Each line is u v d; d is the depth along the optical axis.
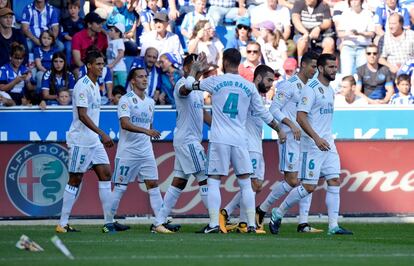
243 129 33.66
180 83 34.50
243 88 33.38
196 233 34.47
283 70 51.84
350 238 32.84
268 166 41.84
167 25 51.59
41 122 41.72
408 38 52.75
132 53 51.34
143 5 53.28
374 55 51.41
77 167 35.12
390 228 38.31
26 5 52.75
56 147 41.19
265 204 36.25
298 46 53.44
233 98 33.28
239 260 24.33
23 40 49.81
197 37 52.06
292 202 34.25
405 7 54.16
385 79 51.66
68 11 51.69
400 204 42.25
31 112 41.69
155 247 28.06
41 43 49.62
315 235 34.12
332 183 34.38
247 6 55.28
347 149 42.16
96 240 30.91
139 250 27.05
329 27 54.25
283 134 34.25
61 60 47.19
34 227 38.50
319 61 33.38
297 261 24.19
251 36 53.44
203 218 41.38
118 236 32.91
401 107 43.47
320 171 34.25
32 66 49.50
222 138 33.31
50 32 49.81
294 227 38.69
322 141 32.69
